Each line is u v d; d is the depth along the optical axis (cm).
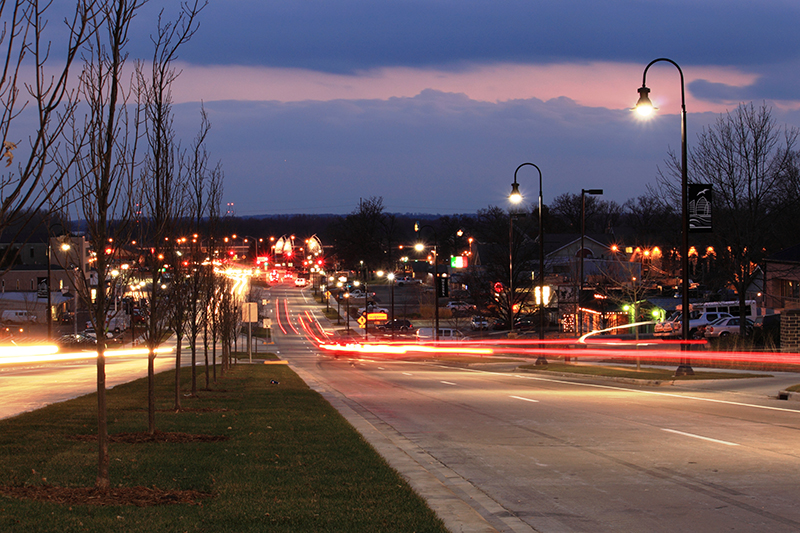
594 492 934
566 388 2583
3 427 1388
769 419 1580
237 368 4019
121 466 1002
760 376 2653
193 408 1806
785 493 905
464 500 896
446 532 689
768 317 4628
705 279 6384
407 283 15312
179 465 1016
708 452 1188
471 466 1117
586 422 1594
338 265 18700
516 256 7500
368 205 17200
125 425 1434
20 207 709
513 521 798
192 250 1944
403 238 19938
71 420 1501
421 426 1592
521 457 1190
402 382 3116
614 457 1170
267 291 15912
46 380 3077
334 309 12431
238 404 1927
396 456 1180
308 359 5838
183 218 2042
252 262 18600
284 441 1252
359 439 1282
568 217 15162
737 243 3950
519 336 6625
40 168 721
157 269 1390
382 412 1884
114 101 902
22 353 5706
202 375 3231
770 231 4644
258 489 870
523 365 3975
